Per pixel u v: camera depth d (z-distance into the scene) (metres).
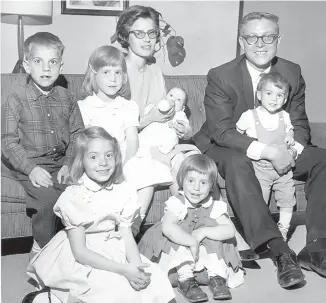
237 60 3.43
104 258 2.39
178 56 4.84
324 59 5.41
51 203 2.83
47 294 2.51
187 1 4.79
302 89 3.50
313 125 3.80
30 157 2.96
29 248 3.31
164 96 3.47
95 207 2.49
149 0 4.65
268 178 3.21
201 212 2.79
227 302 2.64
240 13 4.99
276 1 5.09
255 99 3.36
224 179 3.13
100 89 3.12
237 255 2.84
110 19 4.52
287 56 5.27
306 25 5.26
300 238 3.54
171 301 2.57
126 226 2.55
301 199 3.41
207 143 3.46
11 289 2.74
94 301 2.35
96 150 2.47
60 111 3.04
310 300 2.70
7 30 4.27
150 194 3.04
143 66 3.43
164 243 2.72
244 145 3.14
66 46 4.45
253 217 2.89
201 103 3.78
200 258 2.74
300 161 3.26
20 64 4.05
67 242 2.50
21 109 2.93
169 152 3.18
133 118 3.15
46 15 3.91
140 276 2.37
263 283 2.88
